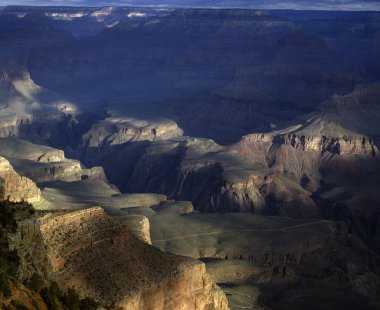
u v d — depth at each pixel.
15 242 81.31
